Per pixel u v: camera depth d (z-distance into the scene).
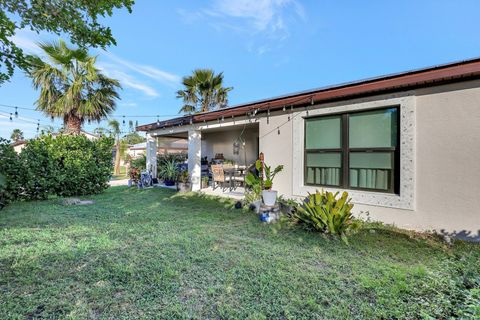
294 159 5.90
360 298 2.31
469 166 3.79
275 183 6.27
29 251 3.25
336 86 5.28
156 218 5.10
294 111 5.92
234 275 2.69
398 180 4.58
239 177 9.07
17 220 4.86
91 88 9.79
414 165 4.27
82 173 7.93
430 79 3.90
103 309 2.12
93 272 2.71
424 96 4.18
